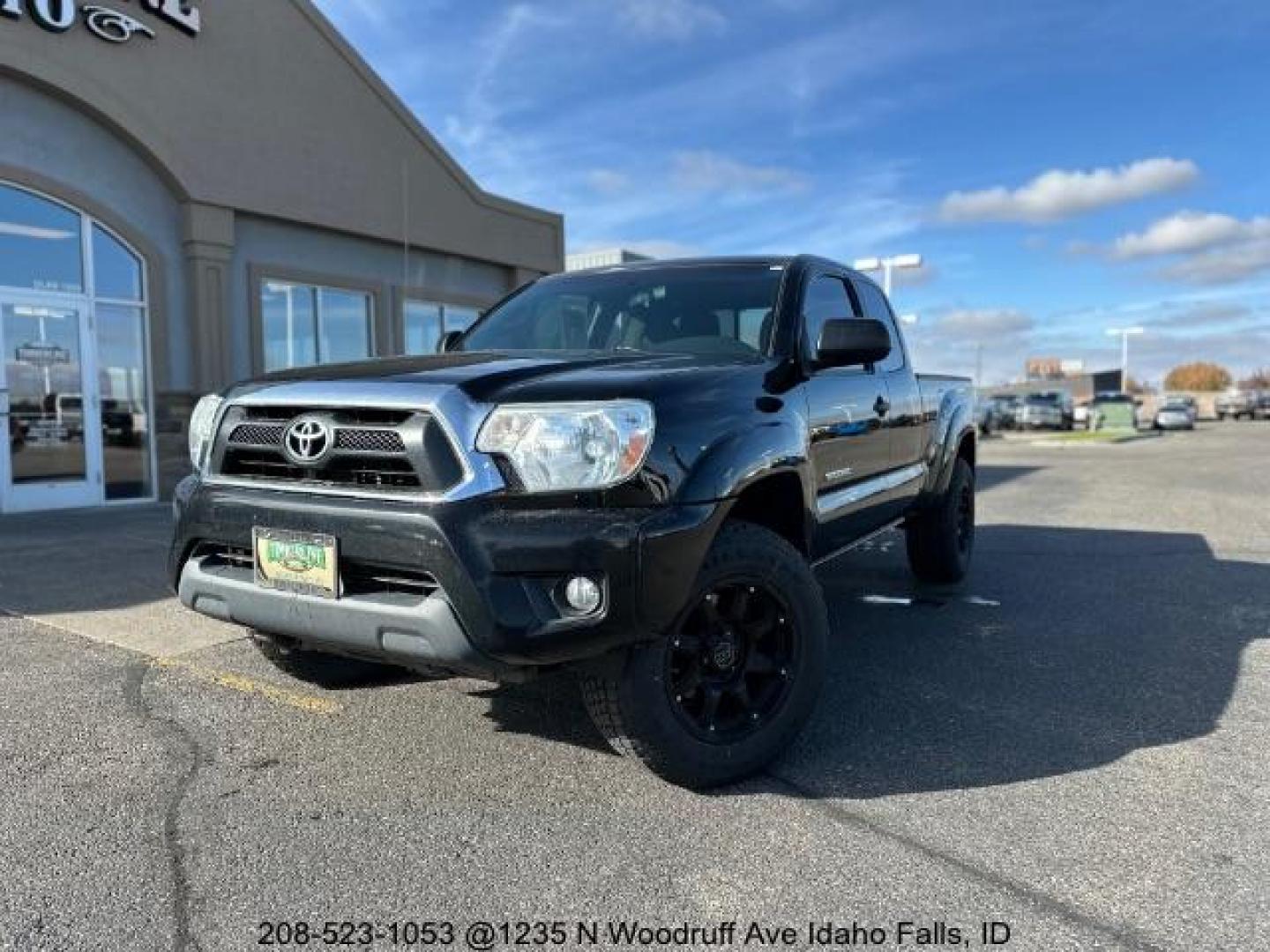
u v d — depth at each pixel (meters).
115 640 5.08
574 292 4.82
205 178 11.35
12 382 10.00
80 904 2.60
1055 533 9.52
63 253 10.41
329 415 3.18
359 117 13.16
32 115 10.01
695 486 3.11
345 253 13.37
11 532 8.55
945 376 6.70
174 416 11.38
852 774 3.49
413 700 4.21
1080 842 2.98
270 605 3.23
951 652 5.09
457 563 2.85
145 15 10.67
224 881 2.72
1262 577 7.14
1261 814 3.18
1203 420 67.19
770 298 4.30
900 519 5.75
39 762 3.52
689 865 2.83
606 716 3.18
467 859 2.86
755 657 3.46
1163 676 4.68
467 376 3.09
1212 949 2.43
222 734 3.81
